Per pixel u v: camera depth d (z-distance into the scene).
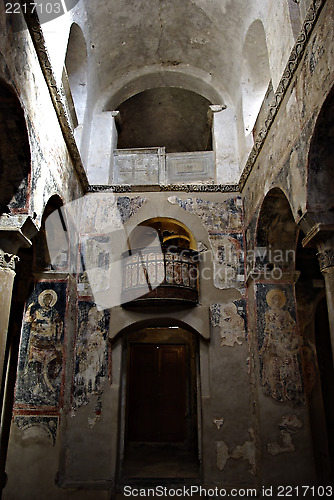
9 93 4.92
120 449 8.38
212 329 8.62
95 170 10.05
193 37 10.12
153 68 10.91
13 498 7.11
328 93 4.68
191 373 12.56
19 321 8.18
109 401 8.22
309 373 8.54
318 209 5.15
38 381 7.68
